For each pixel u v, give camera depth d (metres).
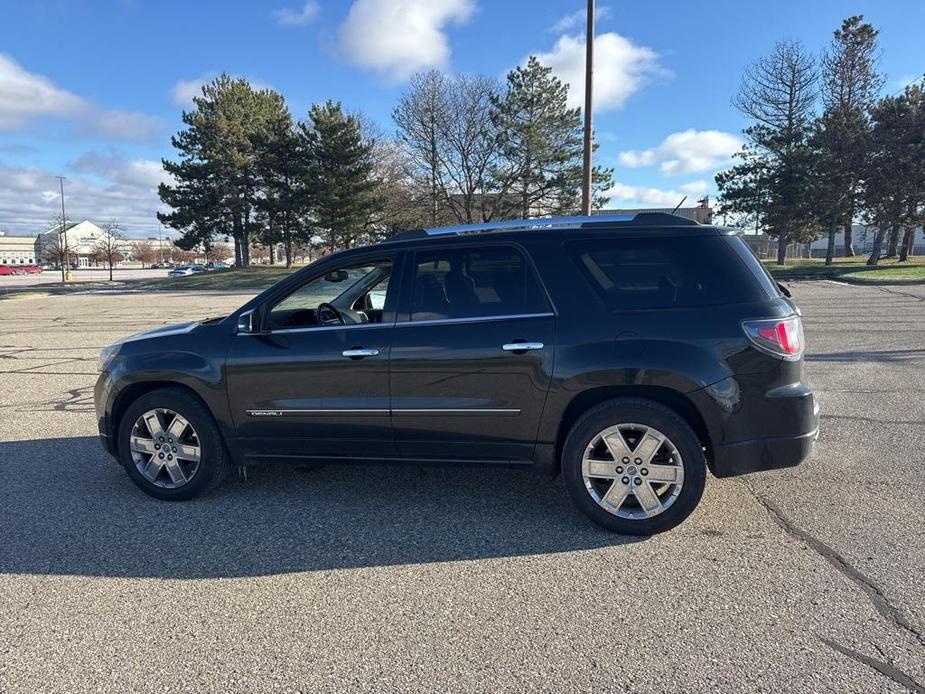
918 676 2.51
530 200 43.44
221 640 2.86
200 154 47.97
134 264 136.00
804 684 2.47
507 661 2.66
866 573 3.31
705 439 3.84
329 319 4.62
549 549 3.69
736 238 3.93
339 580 3.39
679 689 2.46
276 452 4.38
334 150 45.00
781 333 3.67
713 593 3.16
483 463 4.07
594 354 3.73
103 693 2.51
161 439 4.49
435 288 4.09
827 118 36.25
